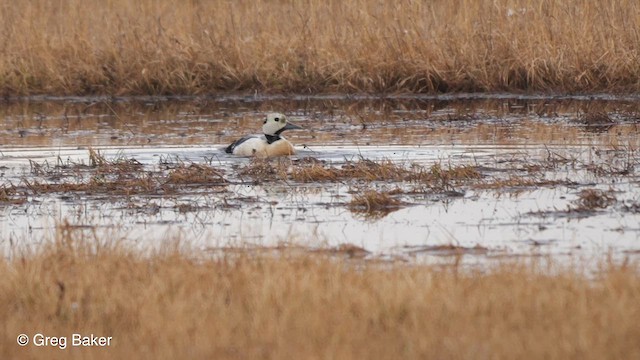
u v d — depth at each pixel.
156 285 9.07
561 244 11.21
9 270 9.61
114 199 14.41
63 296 8.99
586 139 18.59
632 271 9.38
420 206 13.55
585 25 24.62
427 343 7.57
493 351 7.38
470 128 20.22
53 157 17.77
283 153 17.73
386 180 15.40
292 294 8.69
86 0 27.44
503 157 16.97
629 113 21.67
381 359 7.35
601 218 12.54
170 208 13.73
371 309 8.33
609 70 24.08
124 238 11.22
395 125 20.80
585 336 7.54
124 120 22.22
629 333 7.65
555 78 24.30
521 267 9.52
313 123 21.36
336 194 14.51
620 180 14.90
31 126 21.45
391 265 10.14
